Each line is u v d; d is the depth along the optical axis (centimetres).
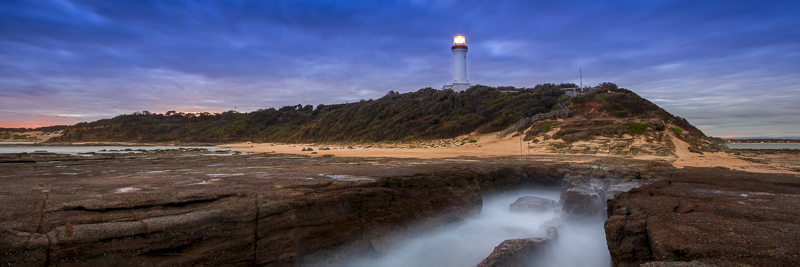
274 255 674
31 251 478
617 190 1123
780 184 972
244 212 650
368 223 876
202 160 1964
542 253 813
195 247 588
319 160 1998
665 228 585
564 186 1426
